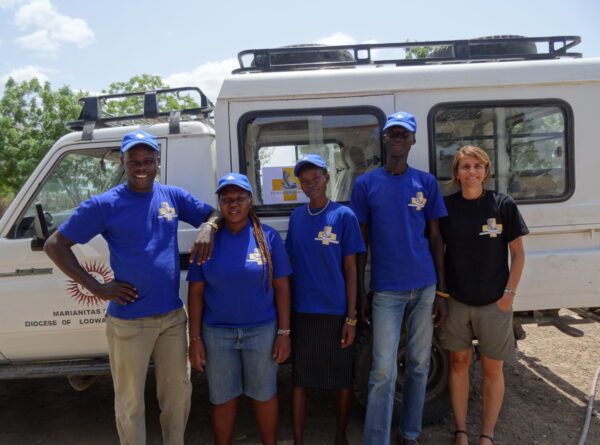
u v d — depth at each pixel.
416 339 2.97
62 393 4.36
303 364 2.93
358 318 2.99
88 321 3.37
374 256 2.96
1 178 15.77
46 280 3.34
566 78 3.42
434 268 2.99
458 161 2.96
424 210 2.98
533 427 3.47
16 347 3.42
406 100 3.39
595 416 3.60
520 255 2.93
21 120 16.22
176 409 2.88
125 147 2.62
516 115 3.46
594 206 3.46
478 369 4.46
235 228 2.83
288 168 3.39
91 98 3.57
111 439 3.55
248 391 2.90
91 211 2.58
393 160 2.91
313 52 3.80
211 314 2.82
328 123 3.39
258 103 3.34
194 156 3.43
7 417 3.93
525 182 3.49
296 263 2.93
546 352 4.87
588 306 3.47
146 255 2.64
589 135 3.46
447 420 3.62
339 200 3.45
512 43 3.86
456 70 3.40
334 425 3.64
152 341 2.72
